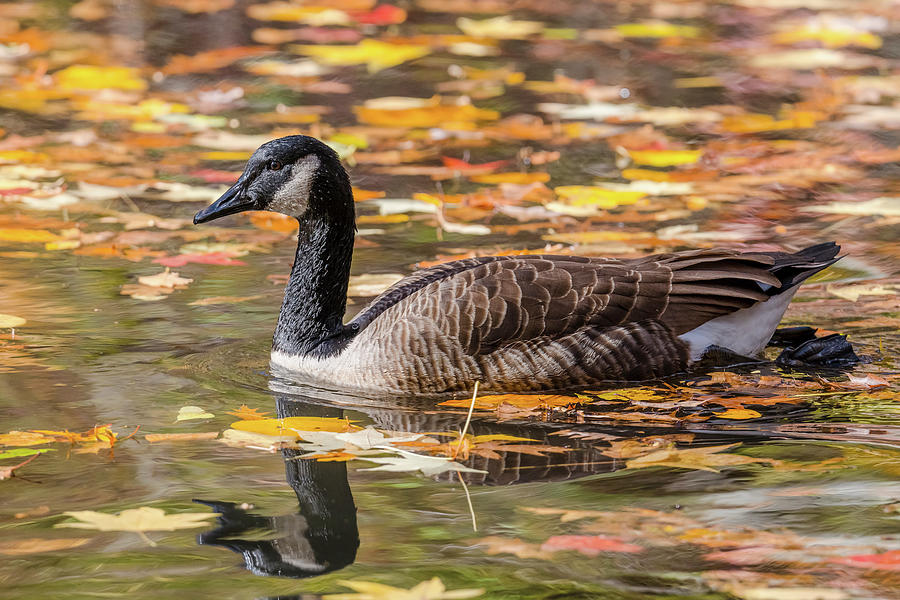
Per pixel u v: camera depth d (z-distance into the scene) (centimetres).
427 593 712
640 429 1000
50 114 2042
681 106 2119
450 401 1090
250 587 726
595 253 1465
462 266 1181
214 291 1384
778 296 1163
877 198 1673
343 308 1189
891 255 1487
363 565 754
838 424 1006
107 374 1123
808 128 2016
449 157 1869
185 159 1825
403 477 903
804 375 1130
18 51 2362
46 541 784
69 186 1678
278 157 1184
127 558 763
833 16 2805
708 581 722
